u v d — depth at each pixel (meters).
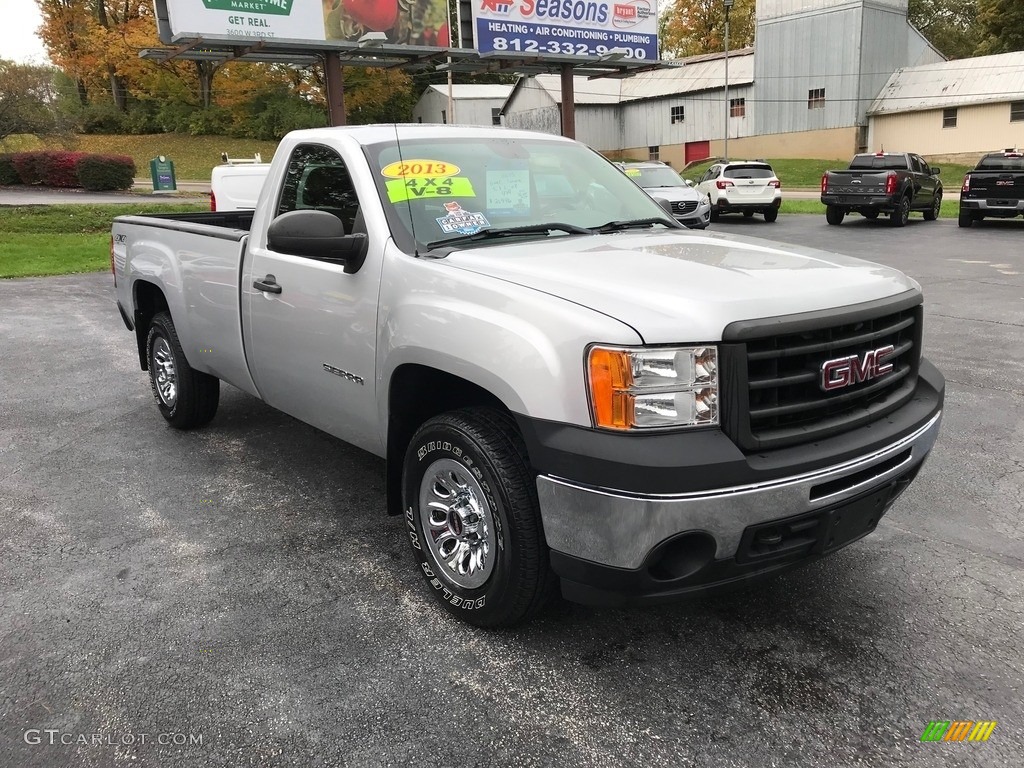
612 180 4.33
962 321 8.69
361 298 3.40
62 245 17.55
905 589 3.39
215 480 4.63
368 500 4.35
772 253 3.28
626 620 3.17
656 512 2.41
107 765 2.40
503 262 3.02
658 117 48.69
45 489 4.51
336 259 3.40
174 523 4.07
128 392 6.50
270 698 2.70
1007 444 5.05
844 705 2.65
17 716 2.62
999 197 18.61
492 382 2.71
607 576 2.55
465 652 2.96
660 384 2.43
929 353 7.33
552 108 48.31
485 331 2.76
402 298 3.16
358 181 3.57
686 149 47.75
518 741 2.49
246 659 2.92
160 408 5.63
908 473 3.04
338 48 21.23
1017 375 6.56
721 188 22.36
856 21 39.12
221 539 3.89
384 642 3.02
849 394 2.74
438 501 3.19
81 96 54.50
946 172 37.28
